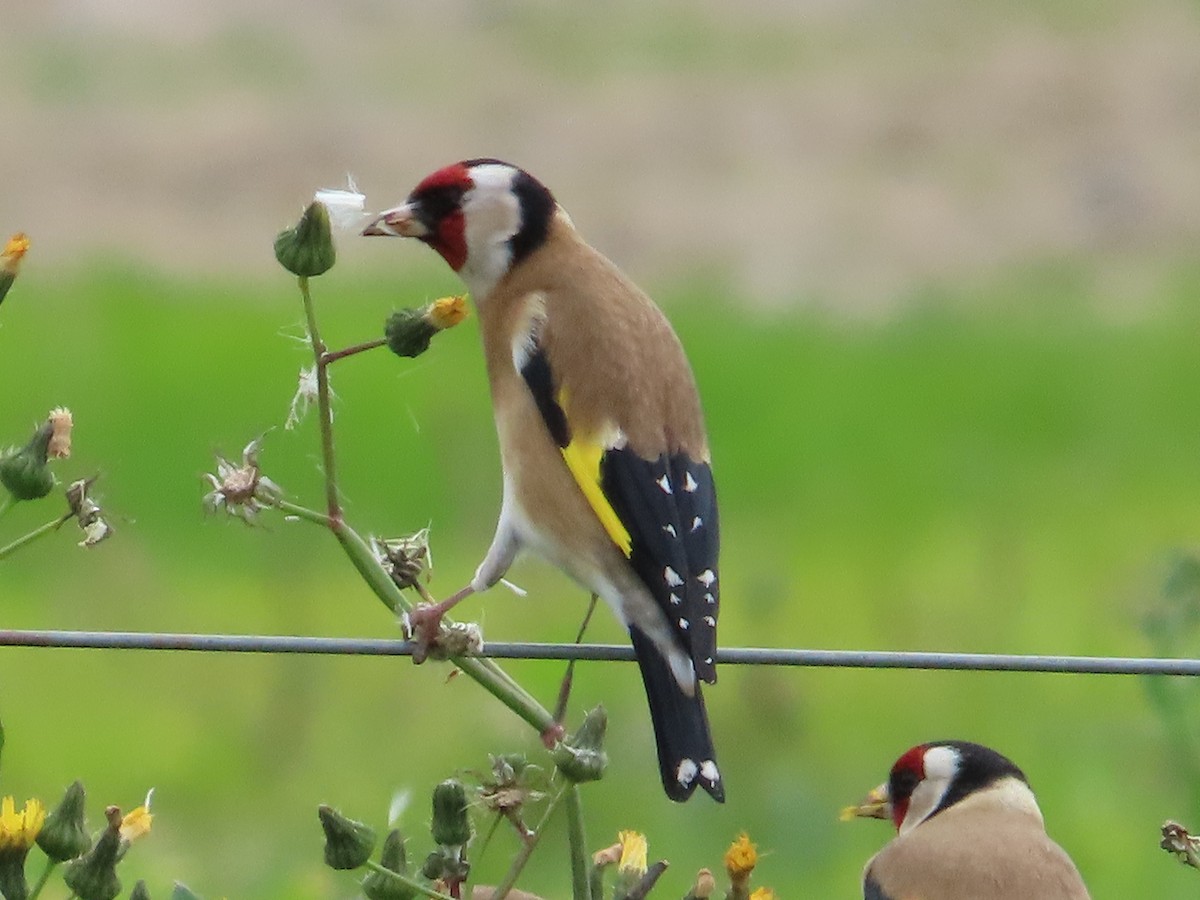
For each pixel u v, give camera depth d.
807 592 15.43
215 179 28.77
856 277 26.62
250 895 10.59
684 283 26.12
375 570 6.38
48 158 29.05
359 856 5.86
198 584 15.21
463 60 34.62
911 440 19.52
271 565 15.47
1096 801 12.06
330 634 14.31
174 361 20.22
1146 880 11.20
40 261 25.36
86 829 5.87
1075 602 15.13
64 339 20.98
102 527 6.09
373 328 21.47
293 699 13.09
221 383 19.47
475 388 18.95
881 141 31.50
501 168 7.79
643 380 7.39
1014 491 18.20
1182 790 11.29
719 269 26.91
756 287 26.06
